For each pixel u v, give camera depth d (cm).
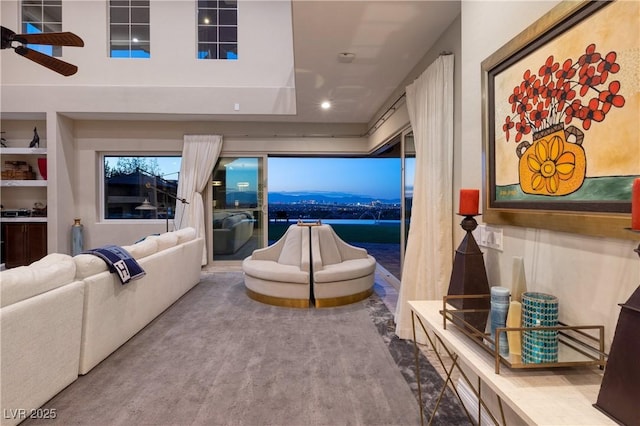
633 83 99
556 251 134
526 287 146
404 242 437
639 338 79
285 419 188
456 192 253
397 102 406
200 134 592
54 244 530
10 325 173
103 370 240
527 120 146
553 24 129
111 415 190
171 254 381
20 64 536
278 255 450
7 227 559
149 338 296
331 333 310
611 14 106
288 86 548
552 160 131
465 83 206
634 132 99
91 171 581
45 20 554
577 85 119
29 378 185
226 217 612
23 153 559
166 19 550
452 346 129
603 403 86
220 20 571
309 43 289
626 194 102
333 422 186
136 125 585
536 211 141
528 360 110
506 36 164
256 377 232
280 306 388
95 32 543
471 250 175
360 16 247
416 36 277
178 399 206
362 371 242
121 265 270
